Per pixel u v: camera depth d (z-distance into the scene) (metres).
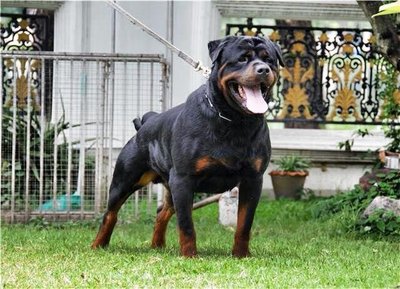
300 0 8.16
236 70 4.54
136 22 5.30
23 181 6.86
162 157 5.00
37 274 4.45
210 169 4.75
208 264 4.61
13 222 6.68
